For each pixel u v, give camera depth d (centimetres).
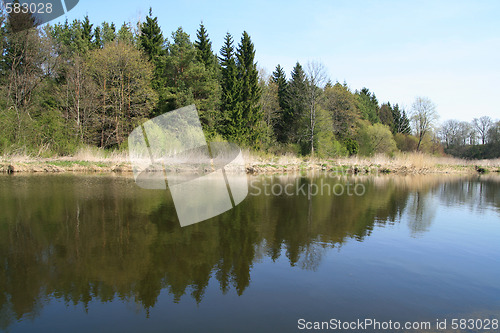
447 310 355
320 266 470
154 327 312
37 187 1128
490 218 835
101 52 2544
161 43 3203
